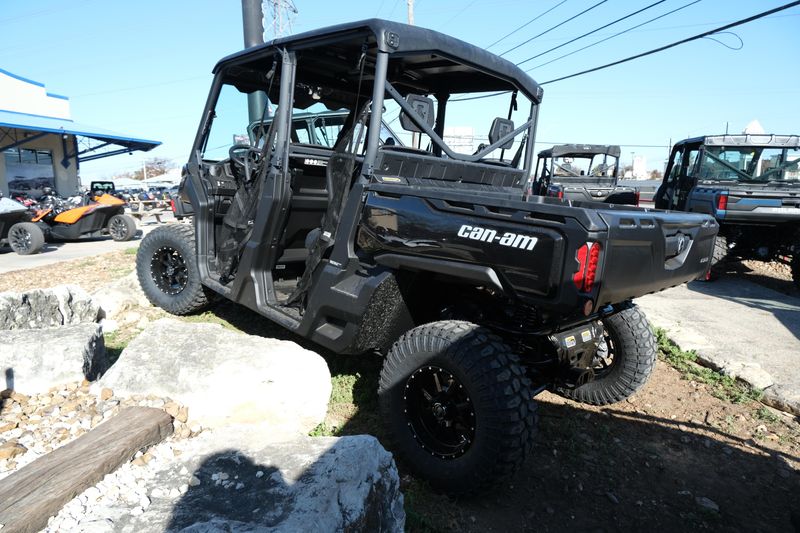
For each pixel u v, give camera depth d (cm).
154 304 519
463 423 268
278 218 373
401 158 320
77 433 268
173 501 188
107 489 213
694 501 285
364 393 366
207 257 464
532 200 346
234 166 432
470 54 344
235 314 520
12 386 308
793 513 278
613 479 301
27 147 1762
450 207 272
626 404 396
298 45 351
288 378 296
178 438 269
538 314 275
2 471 237
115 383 307
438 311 333
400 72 393
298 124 478
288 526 165
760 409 390
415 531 245
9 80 1884
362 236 309
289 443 219
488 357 254
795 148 895
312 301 330
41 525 192
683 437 350
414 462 280
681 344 502
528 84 387
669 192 1095
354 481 192
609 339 379
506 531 254
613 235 235
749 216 799
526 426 250
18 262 916
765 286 860
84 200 1198
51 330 343
